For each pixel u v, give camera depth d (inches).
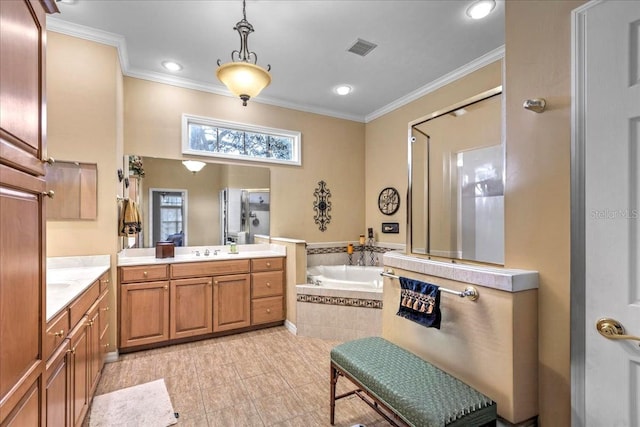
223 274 128.4
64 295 62.3
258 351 115.3
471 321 60.6
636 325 43.7
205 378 95.4
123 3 89.0
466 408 50.8
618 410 45.6
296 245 135.5
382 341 77.9
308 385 92.0
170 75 134.3
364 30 101.7
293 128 167.2
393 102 165.2
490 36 105.0
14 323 35.6
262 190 159.3
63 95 101.2
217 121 146.6
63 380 55.7
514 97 61.1
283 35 104.7
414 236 87.2
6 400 33.4
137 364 104.2
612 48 46.4
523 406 54.1
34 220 41.1
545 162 55.5
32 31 40.6
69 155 101.7
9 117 34.3
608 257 46.7
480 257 70.3
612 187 46.3
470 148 73.6
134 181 128.6
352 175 186.1
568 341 51.6
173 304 118.6
